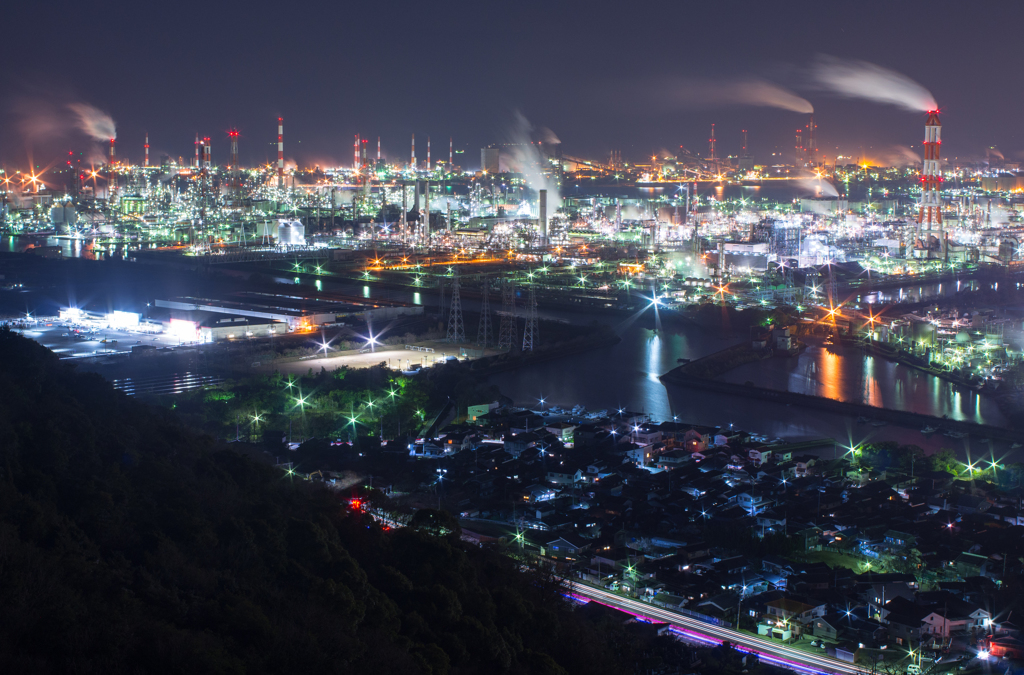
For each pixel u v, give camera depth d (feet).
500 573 495.00
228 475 477.36
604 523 648.38
